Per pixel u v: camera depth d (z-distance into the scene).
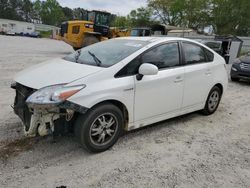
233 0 47.44
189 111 5.25
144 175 3.44
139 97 4.17
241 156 4.11
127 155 3.91
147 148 4.16
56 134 3.69
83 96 3.52
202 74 5.26
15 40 34.97
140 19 65.56
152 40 4.65
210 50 5.65
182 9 56.47
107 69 3.86
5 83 7.67
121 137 4.48
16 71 9.77
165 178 3.41
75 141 4.19
